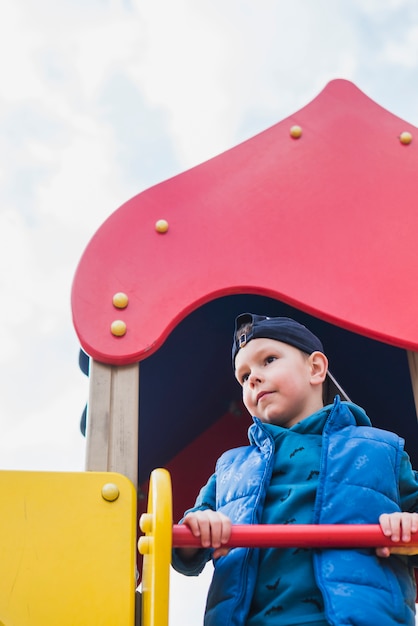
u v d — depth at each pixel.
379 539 1.32
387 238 2.01
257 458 1.60
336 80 2.28
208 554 1.50
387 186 2.09
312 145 2.13
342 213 2.02
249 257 1.91
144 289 1.82
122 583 1.37
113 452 1.61
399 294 1.94
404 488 1.56
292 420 1.73
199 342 2.32
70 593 1.36
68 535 1.40
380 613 1.32
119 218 1.92
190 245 1.91
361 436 1.58
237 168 2.06
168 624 1.20
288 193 2.03
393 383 2.35
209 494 1.68
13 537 1.39
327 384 1.90
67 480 1.45
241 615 1.37
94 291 1.80
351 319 1.88
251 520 1.48
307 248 1.95
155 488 1.27
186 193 1.99
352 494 1.47
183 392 2.37
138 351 1.72
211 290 1.85
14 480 1.44
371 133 2.19
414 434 2.39
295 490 1.51
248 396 1.75
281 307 2.33
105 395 1.67
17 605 1.34
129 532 1.42
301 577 1.39
